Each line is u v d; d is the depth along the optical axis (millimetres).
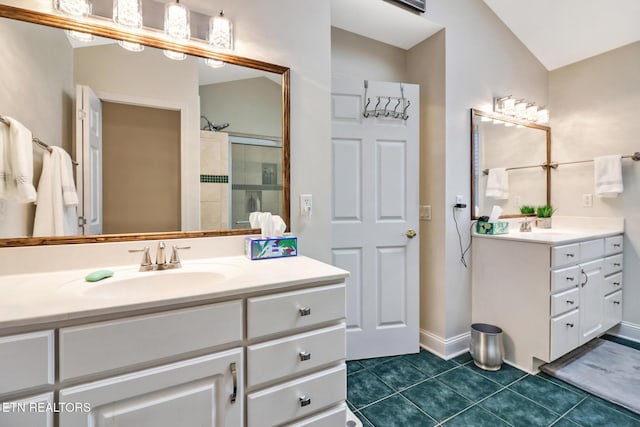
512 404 1592
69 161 1159
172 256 1228
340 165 2008
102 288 1017
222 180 1425
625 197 2395
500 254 2070
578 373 1876
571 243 1923
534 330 1889
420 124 2305
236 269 1162
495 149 2408
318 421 1061
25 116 1085
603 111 2506
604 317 2236
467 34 2242
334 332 1086
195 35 1352
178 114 1345
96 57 1202
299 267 1193
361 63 2246
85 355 735
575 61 2656
